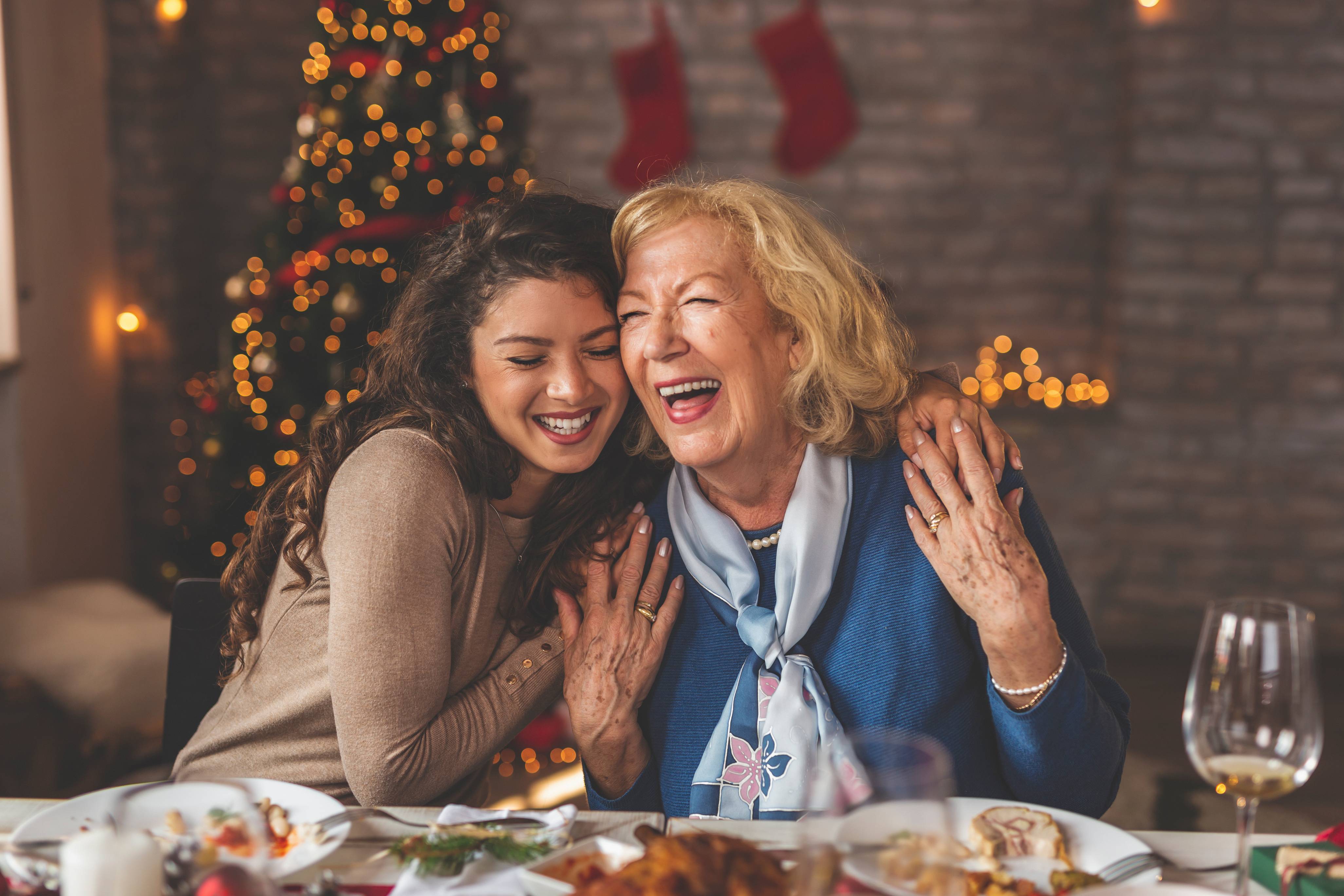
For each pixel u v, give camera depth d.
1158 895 0.72
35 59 3.11
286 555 1.18
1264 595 3.70
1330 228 3.57
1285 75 3.53
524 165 2.93
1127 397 3.70
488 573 1.18
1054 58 3.80
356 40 2.77
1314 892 0.73
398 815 0.92
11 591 3.00
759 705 1.12
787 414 1.18
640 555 1.19
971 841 0.84
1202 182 3.59
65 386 3.27
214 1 3.77
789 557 1.15
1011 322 3.91
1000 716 1.06
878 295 1.25
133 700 2.02
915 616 1.13
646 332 1.14
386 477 1.11
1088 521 3.74
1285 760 0.73
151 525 3.73
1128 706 1.18
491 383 1.16
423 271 1.20
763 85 3.83
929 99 3.83
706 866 0.69
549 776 2.57
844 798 0.58
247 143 3.84
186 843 0.67
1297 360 3.62
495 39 2.89
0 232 2.94
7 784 1.90
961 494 1.08
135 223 3.62
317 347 2.77
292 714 1.15
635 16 3.80
